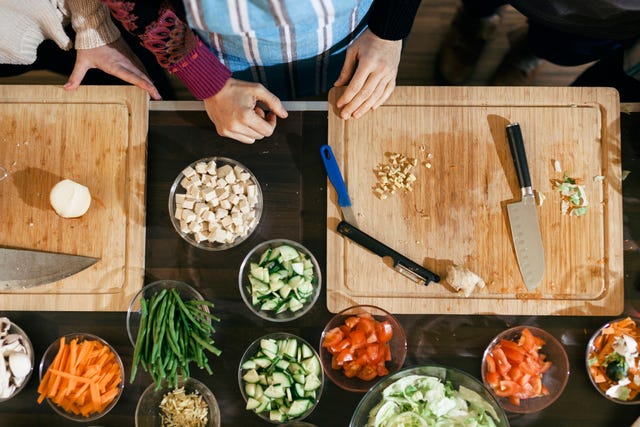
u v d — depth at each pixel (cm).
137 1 116
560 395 148
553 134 152
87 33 152
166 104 156
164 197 155
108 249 152
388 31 139
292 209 155
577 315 150
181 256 154
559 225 150
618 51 197
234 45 139
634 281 152
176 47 129
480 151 152
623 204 154
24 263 150
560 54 203
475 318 151
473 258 150
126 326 153
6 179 153
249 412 150
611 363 144
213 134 156
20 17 155
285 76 162
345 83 156
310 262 150
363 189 152
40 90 154
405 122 152
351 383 148
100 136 154
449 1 214
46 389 147
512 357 145
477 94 152
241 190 151
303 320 153
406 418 141
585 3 153
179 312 144
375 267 151
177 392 148
